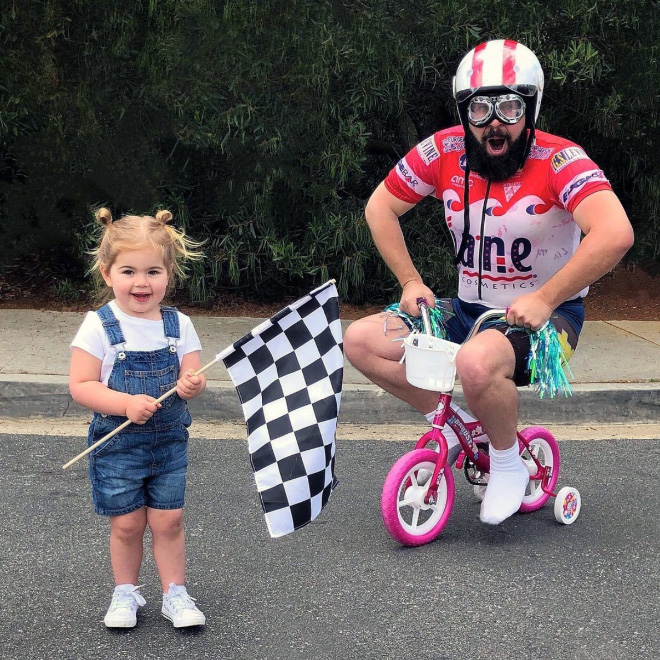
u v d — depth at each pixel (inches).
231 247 287.1
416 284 169.2
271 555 151.4
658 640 126.8
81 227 302.2
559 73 261.4
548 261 160.6
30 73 261.1
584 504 174.9
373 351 165.8
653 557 152.6
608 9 271.9
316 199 284.2
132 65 269.3
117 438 123.3
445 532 161.8
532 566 148.6
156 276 123.9
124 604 127.3
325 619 131.0
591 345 263.3
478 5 266.1
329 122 280.1
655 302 315.0
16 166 301.7
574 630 129.0
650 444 207.8
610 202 149.3
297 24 263.0
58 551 151.3
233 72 262.7
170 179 287.1
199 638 125.5
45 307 291.6
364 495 177.2
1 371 224.8
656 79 278.7
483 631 128.3
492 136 152.1
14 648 122.6
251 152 277.7
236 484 181.0
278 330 133.9
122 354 122.6
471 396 150.6
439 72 282.0
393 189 171.3
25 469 185.9
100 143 279.7
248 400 132.5
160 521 127.4
